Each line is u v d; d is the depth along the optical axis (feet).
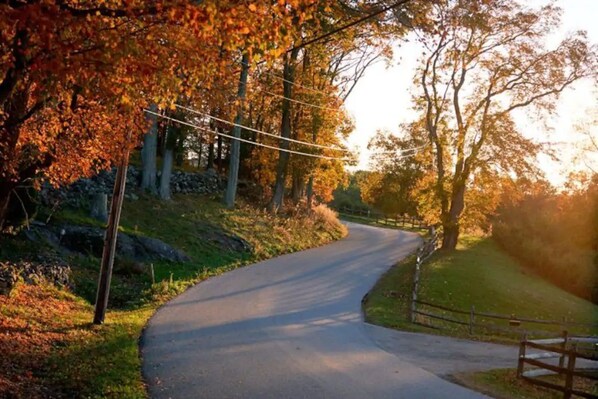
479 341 66.85
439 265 127.13
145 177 129.39
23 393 31.42
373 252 143.23
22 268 64.95
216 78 42.80
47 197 93.86
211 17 25.77
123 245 92.99
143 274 87.10
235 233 124.57
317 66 160.86
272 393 37.63
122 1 27.84
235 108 73.10
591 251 164.86
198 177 156.35
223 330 59.00
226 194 146.92
